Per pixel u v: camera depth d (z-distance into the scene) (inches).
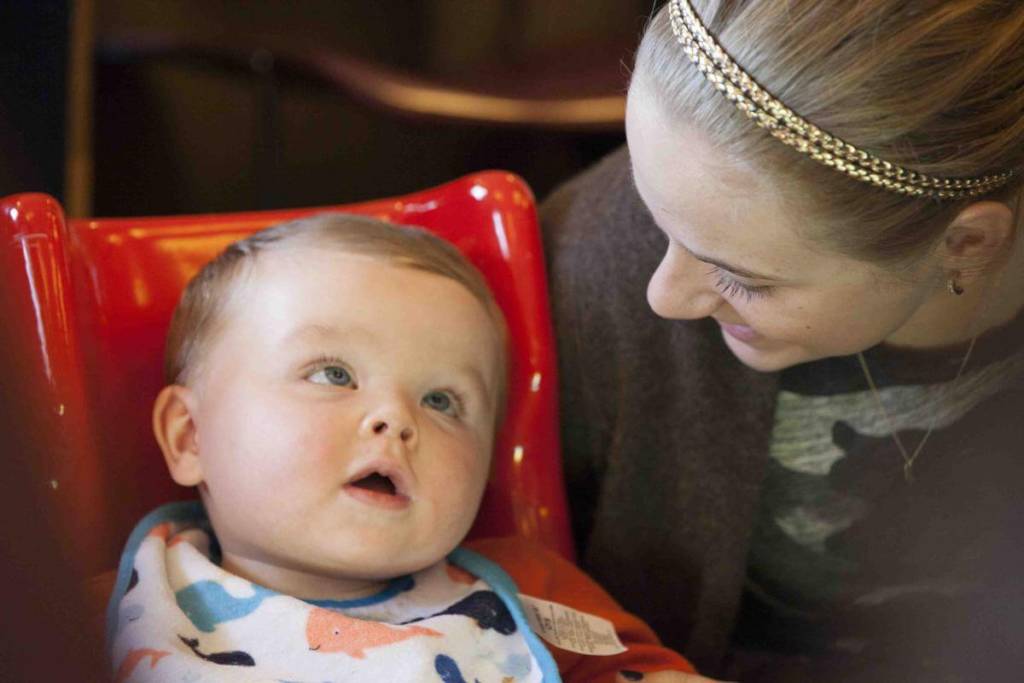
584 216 46.1
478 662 37.9
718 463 43.2
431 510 39.3
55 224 39.7
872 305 32.6
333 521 38.1
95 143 93.4
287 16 108.1
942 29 28.2
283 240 42.1
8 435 14.6
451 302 42.2
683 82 29.6
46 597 14.5
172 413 41.8
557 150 88.2
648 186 31.6
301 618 37.2
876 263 31.2
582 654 40.8
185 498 44.1
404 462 38.8
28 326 38.4
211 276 42.2
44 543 14.5
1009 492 39.8
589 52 90.7
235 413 39.3
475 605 39.6
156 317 43.9
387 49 111.6
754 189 29.7
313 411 38.6
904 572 43.6
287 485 38.1
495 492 46.6
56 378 38.3
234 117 100.5
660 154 30.6
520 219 46.8
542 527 46.5
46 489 15.1
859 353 39.1
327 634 36.9
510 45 111.6
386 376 40.1
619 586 47.8
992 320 36.8
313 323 39.8
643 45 31.3
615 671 40.7
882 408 40.4
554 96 78.6
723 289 33.7
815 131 28.8
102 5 99.7
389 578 40.8
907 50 28.2
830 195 29.4
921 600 44.1
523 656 38.8
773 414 41.7
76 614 15.0
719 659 46.1
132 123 94.9
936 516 41.9
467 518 40.8
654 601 47.7
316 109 104.7
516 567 43.5
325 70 81.2
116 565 41.4
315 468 38.0
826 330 33.2
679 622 47.4
